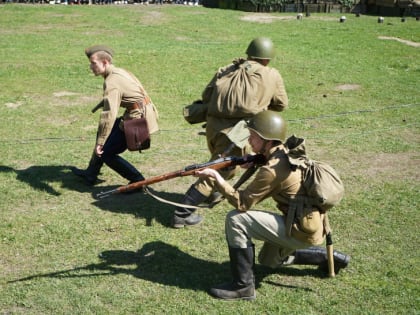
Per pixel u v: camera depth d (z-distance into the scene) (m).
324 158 8.37
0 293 4.82
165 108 10.99
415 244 5.78
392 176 7.67
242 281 4.74
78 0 27.48
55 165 7.83
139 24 21.27
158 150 8.58
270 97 5.93
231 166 4.78
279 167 4.46
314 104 11.52
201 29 20.50
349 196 6.94
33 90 12.04
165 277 5.12
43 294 4.82
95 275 5.12
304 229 4.48
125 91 6.55
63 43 17.42
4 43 17.16
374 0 27.58
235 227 4.62
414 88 13.02
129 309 4.65
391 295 4.87
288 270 5.25
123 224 6.11
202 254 5.54
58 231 5.90
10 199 6.68
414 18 25.88
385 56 16.78
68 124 9.84
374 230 6.06
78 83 12.73
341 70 14.73
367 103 11.67
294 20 23.64
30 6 24.77
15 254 5.46
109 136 6.79
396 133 9.66
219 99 5.89
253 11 26.23
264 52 6.04
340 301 4.79
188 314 4.59
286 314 4.61
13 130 9.38
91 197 6.81
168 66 14.58
